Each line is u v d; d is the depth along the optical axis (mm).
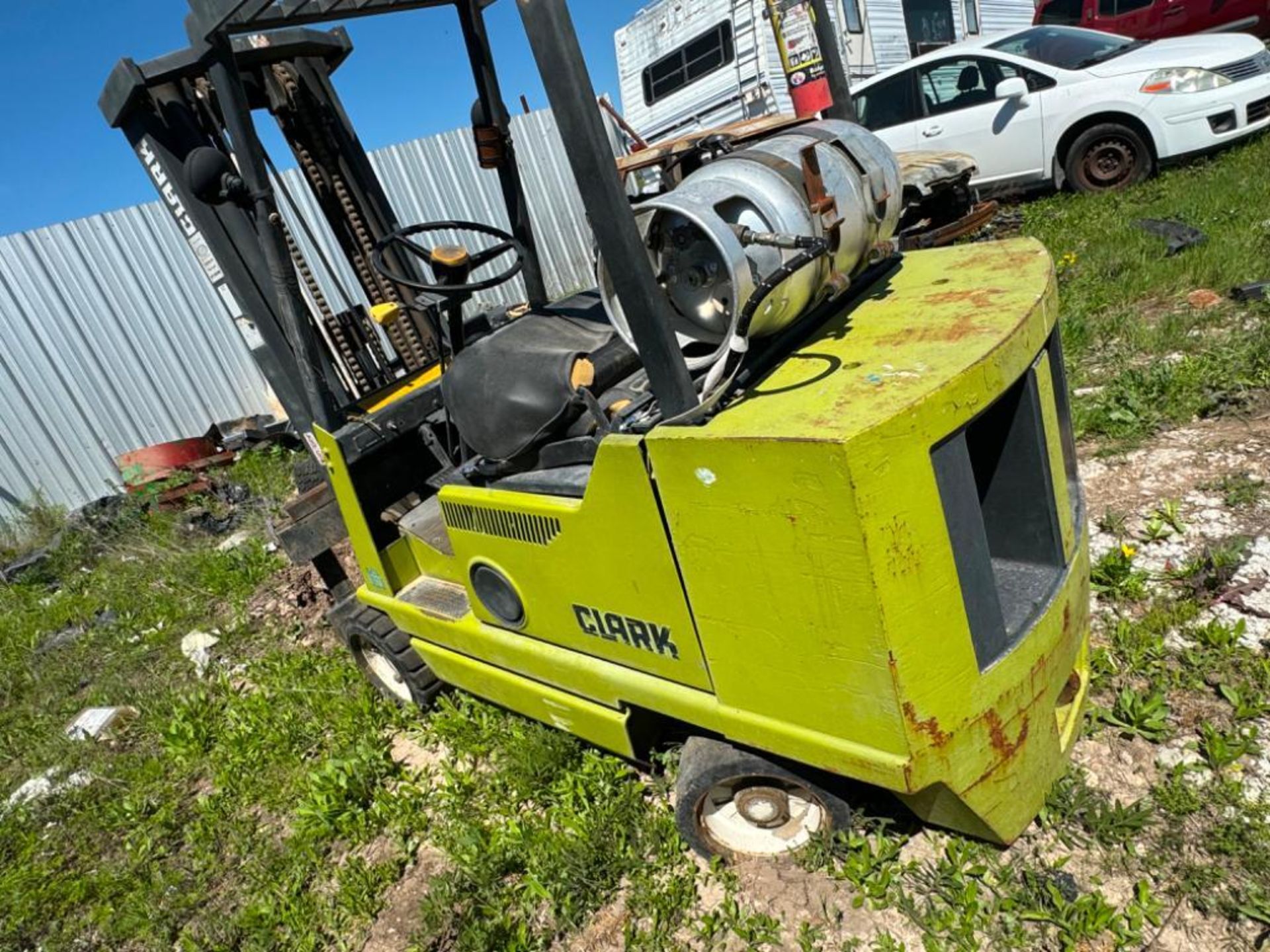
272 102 3699
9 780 4375
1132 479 3646
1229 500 3295
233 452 8195
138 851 3514
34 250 7879
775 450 1599
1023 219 7223
